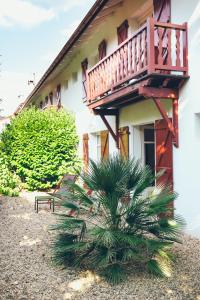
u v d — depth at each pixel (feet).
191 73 22.81
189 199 23.20
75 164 46.98
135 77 24.71
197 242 21.62
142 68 23.12
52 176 46.78
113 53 28.22
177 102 24.12
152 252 16.63
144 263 17.48
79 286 15.53
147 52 22.44
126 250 16.22
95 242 16.57
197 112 22.30
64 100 58.03
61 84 59.77
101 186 16.66
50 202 33.76
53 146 46.26
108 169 16.99
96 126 41.78
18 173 47.19
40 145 46.16
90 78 33.94
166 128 25.22
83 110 46.62
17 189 43.83
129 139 32.50
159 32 22.71
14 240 22.86
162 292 14.84
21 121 47.03
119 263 16.51
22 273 17.02
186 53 23.15
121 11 34.12
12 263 18.42
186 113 23.32
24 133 46.09
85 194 17.37
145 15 31.50
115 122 35.42
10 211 32.96
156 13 27.14
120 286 15.42
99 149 44.45
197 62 22.26
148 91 23.35
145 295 14.64
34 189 46.78
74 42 39.63
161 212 16.70
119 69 27.20
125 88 25.93
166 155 25.35
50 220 28.78
